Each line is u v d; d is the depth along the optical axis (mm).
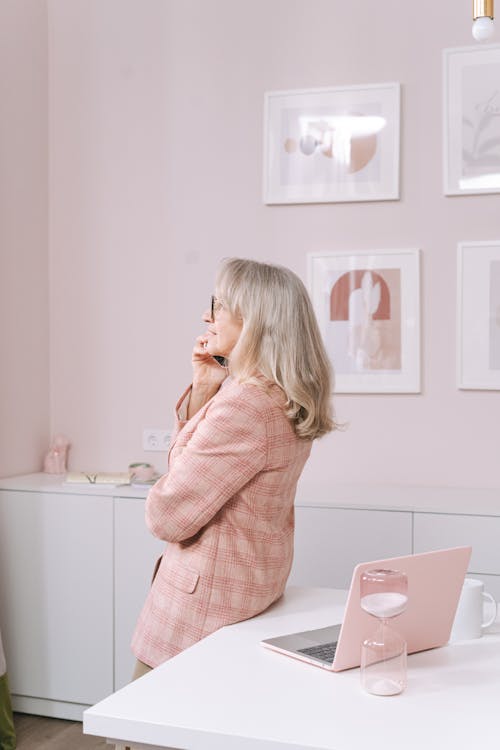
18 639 3240
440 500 2893
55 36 3676
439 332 3246
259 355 1814
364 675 1368
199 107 3512
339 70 3354
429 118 3256
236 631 1703
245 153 3457
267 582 1812
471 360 3197
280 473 1811
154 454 3572
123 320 3611
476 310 3191
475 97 3197
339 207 3354
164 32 3559
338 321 3332
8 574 3252
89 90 3652
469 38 3221
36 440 3621
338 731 1210
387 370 3279
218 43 3488
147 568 3072
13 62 3457
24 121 3535
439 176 3250
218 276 1882
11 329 3449
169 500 1758
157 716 1267
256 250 3449
